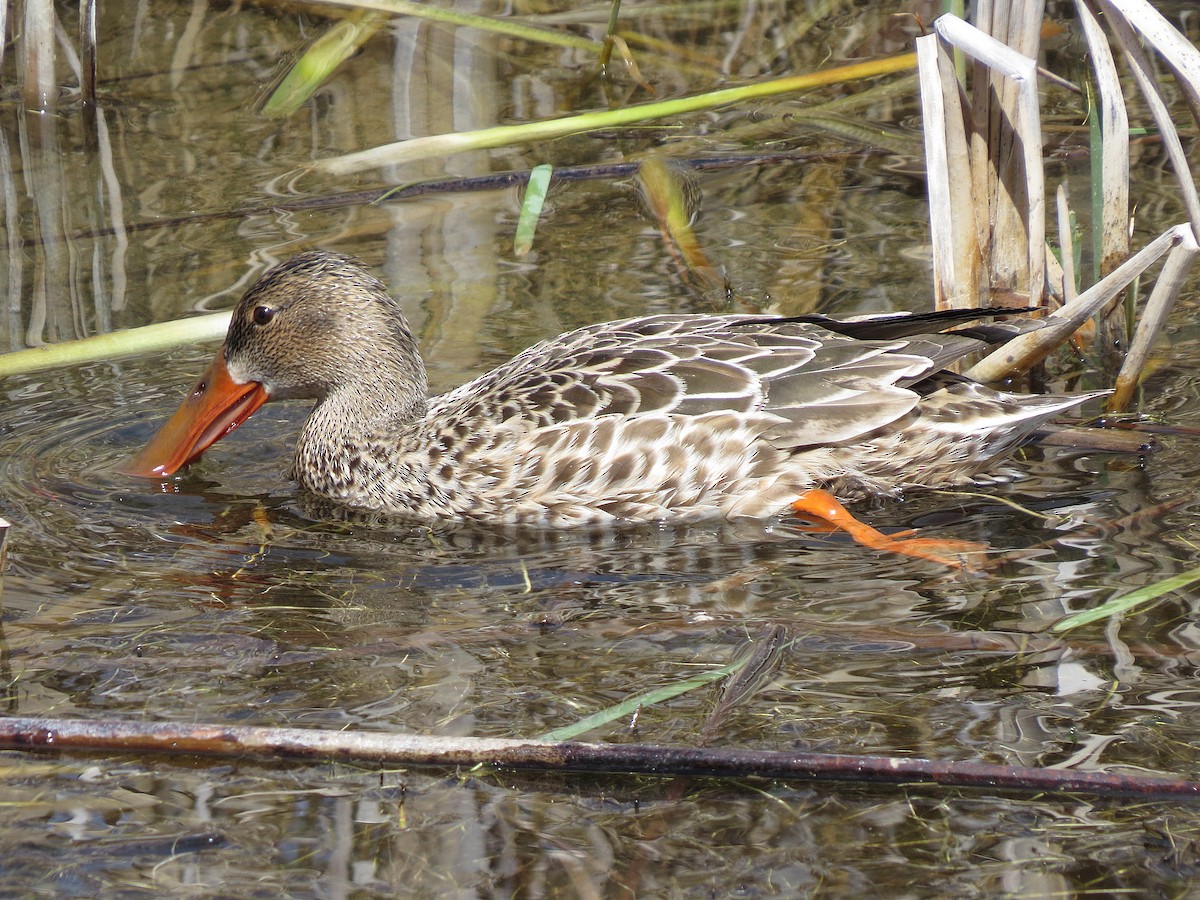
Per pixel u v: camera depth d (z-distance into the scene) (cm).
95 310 1466
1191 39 1962
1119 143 1245
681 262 1566
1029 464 1179
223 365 1273
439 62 2125
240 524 1152
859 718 852
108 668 916
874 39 2144
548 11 2208
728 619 972
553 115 1925
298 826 775
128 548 1091
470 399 1204
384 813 786
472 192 1777
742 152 1852
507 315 1451
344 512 1188
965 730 838
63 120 1986
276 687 898
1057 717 847
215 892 726
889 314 1253
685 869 739
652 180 1709
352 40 2011
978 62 1234
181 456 1248
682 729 845
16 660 923
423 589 1029
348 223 1681
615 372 1158
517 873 738
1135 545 1043
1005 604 976
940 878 727
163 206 1723
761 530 1119
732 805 785
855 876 730
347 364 1225
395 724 856
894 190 1741
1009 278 1299
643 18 2217
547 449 1135
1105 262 1289
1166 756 807
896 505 1145
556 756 808
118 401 1358
